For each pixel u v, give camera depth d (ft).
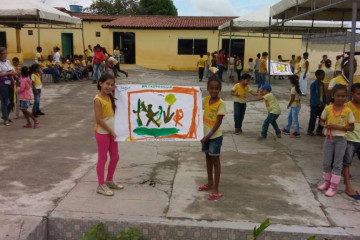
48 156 19.31
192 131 14.88
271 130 26.78
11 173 16.58
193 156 19.84
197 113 14.83
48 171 16.98
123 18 87.25
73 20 56.59
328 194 14.73
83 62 59.21
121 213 12.80
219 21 83.82
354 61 19.60
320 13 32.48
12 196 14.03
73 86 48.67
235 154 20.38
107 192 14.28
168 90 14.76
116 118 14.66
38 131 24.86
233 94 24.70
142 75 67.00
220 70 60.08
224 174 17.07
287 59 80.79
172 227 12.09
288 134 25.40
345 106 14.61
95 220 12.28
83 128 26.03
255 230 10.28
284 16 32.99
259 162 19.01
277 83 61.21
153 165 18.24
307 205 13.85
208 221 12.37
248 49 80.48
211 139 14.12
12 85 26.35
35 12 43.75
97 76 52.24
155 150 20.85
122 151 20.52
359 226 12.30
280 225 12.21
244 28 57.98
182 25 79.87
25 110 25.35
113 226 12.28
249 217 12.75
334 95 14.61
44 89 45.32
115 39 83.05
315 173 17.49
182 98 14.76
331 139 14.75
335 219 12.75
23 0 45.29
